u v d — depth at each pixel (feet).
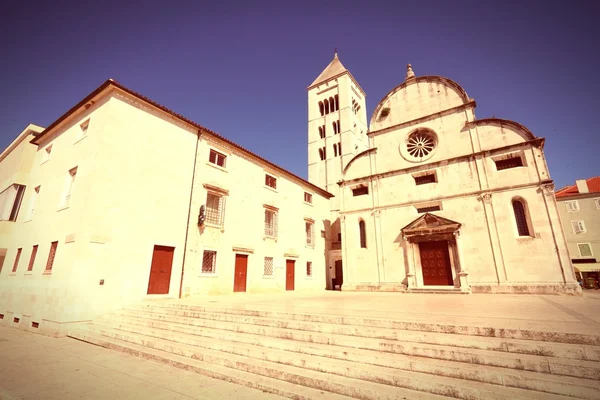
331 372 17.35
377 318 22.82
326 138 144.15
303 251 85.76
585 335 16.34
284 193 82.43
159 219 48.83
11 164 66.54
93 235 39.78
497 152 63.00
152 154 50.03
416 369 16.33
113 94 46.03
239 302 40.34
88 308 37.60
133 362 23.24
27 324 40.50
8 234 55.31
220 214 60.54
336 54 164.45
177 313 33.71
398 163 76.74
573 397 12.78
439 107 74.79
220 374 19.07
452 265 61.52
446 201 66.39
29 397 16.12
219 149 63.93
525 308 30.89
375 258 73.00
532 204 56.95
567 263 51.57
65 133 53.52
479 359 16.16
